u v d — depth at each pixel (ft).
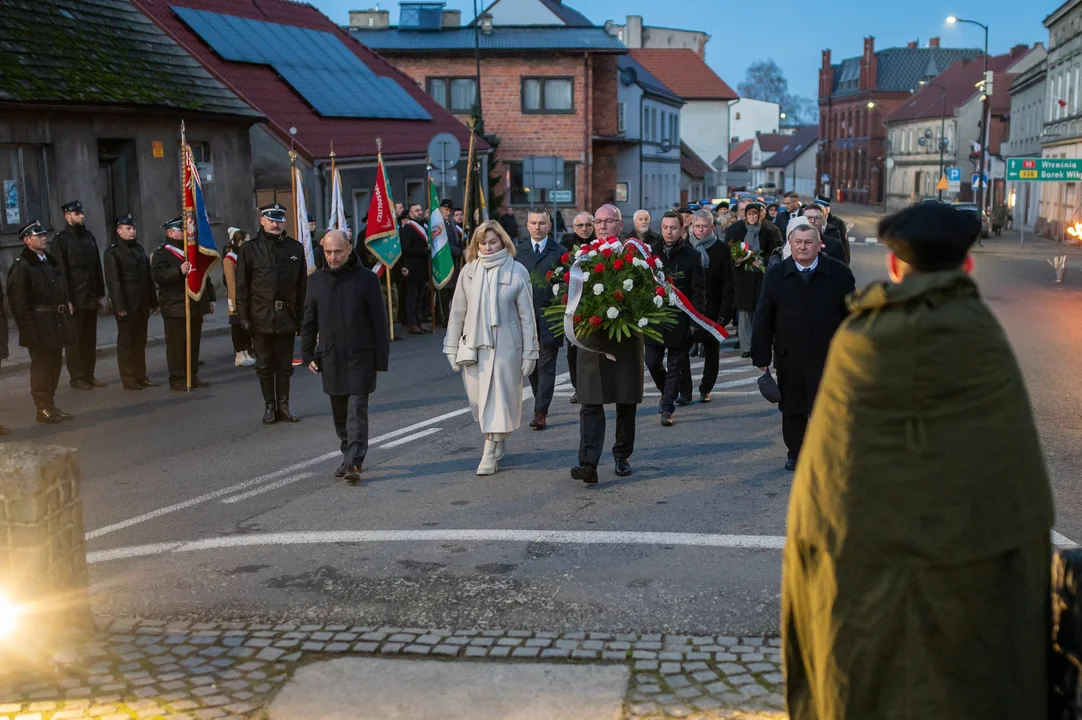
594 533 22.36
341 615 17.99
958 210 9.61
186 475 28.48
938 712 9.14
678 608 18.02
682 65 287.28
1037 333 56.13
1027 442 9.25
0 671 15.29
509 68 150.30
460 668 15.65
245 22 97.09
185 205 41.88
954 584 9.12
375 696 14.79
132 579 20.12
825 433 9.62
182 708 14.42
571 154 151.84
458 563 20.62
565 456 29.76
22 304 34.73
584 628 17.21
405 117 107.76
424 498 25.58
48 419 35.70
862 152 399.24
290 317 35.24
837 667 9.46
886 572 9.28
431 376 45.60
